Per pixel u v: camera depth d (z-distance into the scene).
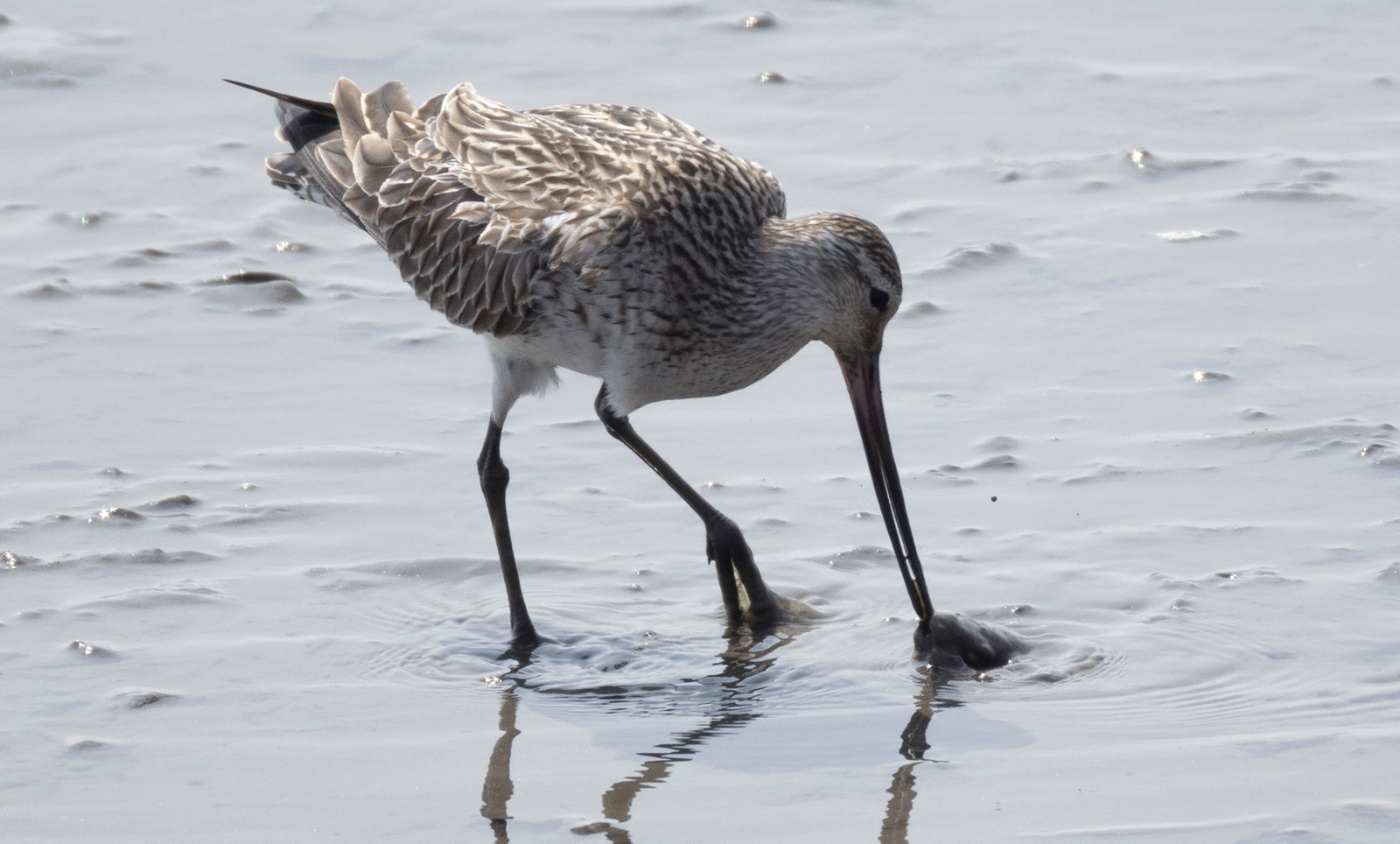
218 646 10.27
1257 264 15.05
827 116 18.03
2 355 13.77
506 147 11.58
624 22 20.19
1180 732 9.22
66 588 10.80
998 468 12.30
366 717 9.56
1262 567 10.88
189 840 8.28
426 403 13.45
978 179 16.73
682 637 10.62
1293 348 13.70
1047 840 8.18
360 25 20.08
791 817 8.48
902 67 19.16
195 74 18.91
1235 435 12.49
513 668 10.23
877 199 16.33
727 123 17.77
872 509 11.99
